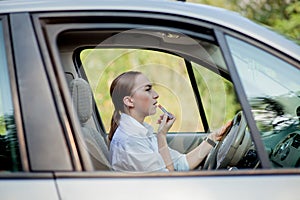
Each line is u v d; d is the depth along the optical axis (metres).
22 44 2.67
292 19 8.85
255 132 2.66
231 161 3.42
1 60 2.67
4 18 2.71
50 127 2.56
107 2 2.81
